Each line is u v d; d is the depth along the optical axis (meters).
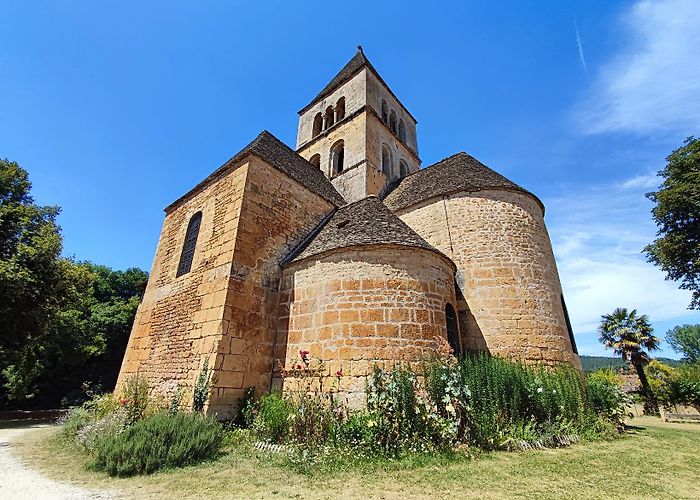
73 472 6.20
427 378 7.98
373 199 14.23
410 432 6.95
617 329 27.55
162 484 5.42
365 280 9.91
